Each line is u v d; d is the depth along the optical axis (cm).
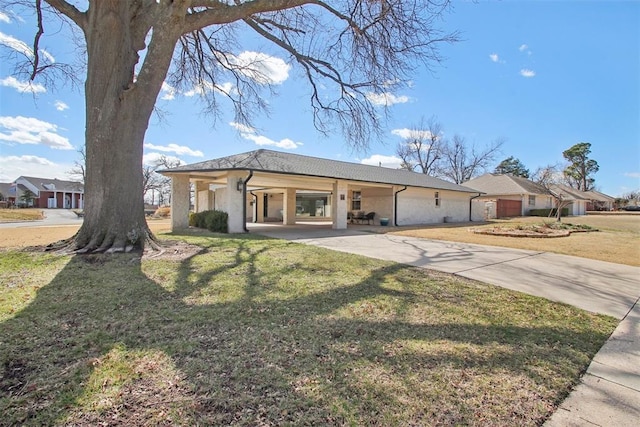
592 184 5147
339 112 1060
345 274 555
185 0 689
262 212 2380
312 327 327
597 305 436
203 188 1770
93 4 700
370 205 2042
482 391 225
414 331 324
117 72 702
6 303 372
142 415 188
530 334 328
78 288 436
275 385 224
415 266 642
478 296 452
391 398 213
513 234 1253
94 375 228
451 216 2325
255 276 523
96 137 699
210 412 193
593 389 234
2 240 994
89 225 701
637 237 1295
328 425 186
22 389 210
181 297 410
